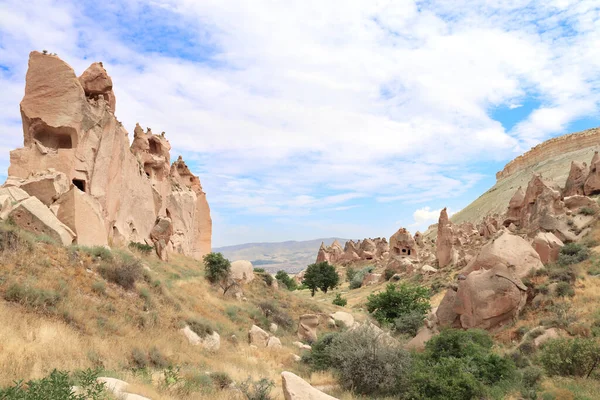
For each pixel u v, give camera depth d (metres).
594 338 18.50
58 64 28.48
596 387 14.52
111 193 31.66
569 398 13.55
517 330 21.61
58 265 18.72
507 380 16.09
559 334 19.75
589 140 146.50
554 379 15.77
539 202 46.56
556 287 23.86
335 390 18.00
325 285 71.44
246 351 22.91
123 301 19.61
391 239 82.94
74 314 15.97
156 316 20.14
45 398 7.17
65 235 21.59
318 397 11.30
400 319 33.38
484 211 144.88
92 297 18.27
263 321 31.70
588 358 15.81
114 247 29.83
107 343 14.98
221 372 16.19
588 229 34.03
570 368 16.16
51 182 24.39
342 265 109.75
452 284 25.83
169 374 13.48
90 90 31.94
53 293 16.11
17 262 17.02
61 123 27.67
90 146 29.22
